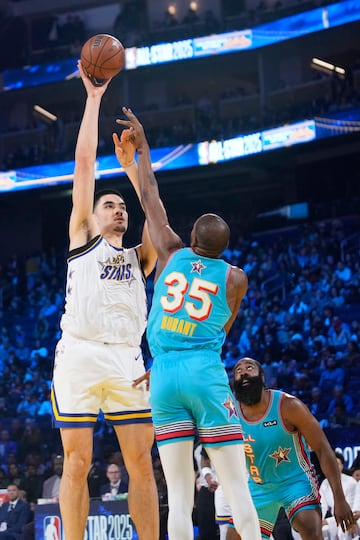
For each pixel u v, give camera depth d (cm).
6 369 1991
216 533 972
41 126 3016
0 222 2973
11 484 1112
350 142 2355
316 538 539
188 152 2534
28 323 2370
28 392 1830
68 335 482
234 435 396
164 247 427
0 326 2389
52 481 1092
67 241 2923
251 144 2444
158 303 414
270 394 559
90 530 789
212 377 397
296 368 1645
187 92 3038
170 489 394
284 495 558
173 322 406
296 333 1819
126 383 477
